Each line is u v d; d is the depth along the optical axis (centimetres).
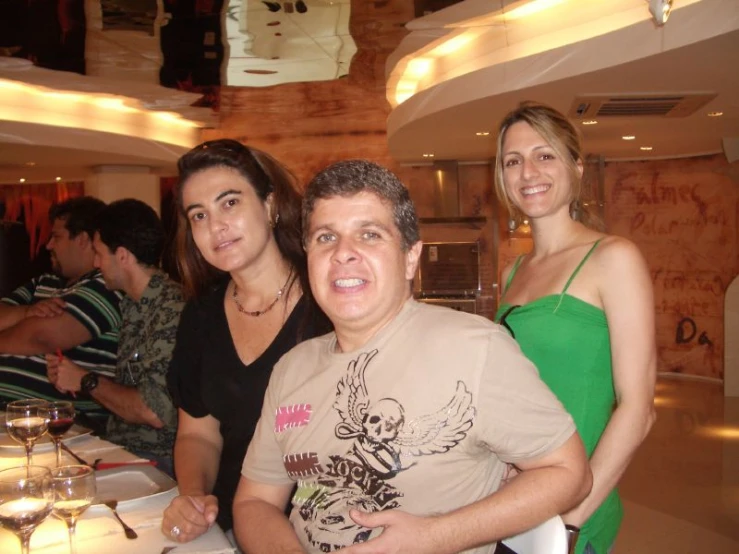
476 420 120
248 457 150
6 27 480
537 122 176
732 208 731
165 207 988
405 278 134
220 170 174
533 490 115
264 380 175
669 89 469
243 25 490
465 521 113
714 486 445
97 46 529
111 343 293
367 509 124
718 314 753
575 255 172
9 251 675
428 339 125
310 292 175
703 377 775
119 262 253
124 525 148
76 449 212
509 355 122
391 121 654
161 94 694
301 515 132
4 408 288
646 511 406
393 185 131
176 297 238
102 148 730
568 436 119
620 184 830
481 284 816
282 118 827
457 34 501
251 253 175
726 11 342
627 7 409
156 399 230
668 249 801
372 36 519
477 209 857
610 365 166
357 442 125
